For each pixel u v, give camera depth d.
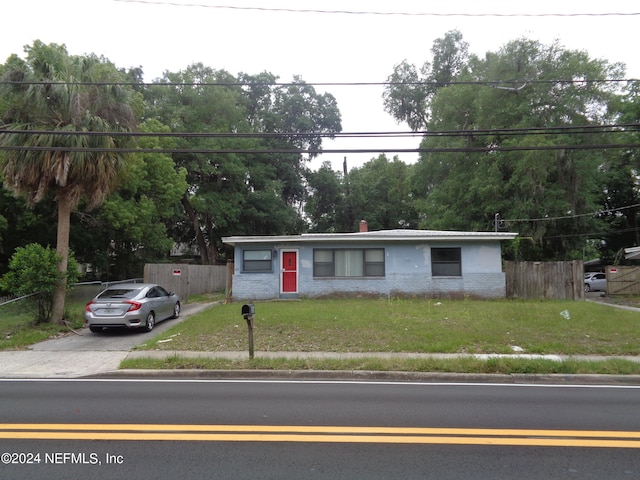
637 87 31.20
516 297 20.53
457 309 15.93
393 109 45.78
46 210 22.22
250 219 39.72
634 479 4.13
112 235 25.89
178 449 4.82
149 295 14.31
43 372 9.13
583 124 27.95
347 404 6.66
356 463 4.47
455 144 31.42
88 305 13.11
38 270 13.86
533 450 4.80
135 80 34.81
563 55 28.05
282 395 7.23
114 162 14.87
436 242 20.47
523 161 27.12
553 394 7.35
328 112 45.88
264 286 20.73
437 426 5.61
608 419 5.92
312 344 11.15
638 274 26.17
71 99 13.62
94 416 6.03
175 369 9.09
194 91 35.62
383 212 50.47
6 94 13.92
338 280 20.55
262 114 43.28
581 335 11.84
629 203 40.88
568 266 20.39
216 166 37.22
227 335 12.23
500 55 28.95
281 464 4.45
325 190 48.25
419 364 9.02
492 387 7.89
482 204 30.45
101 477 4.16
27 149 12.63
